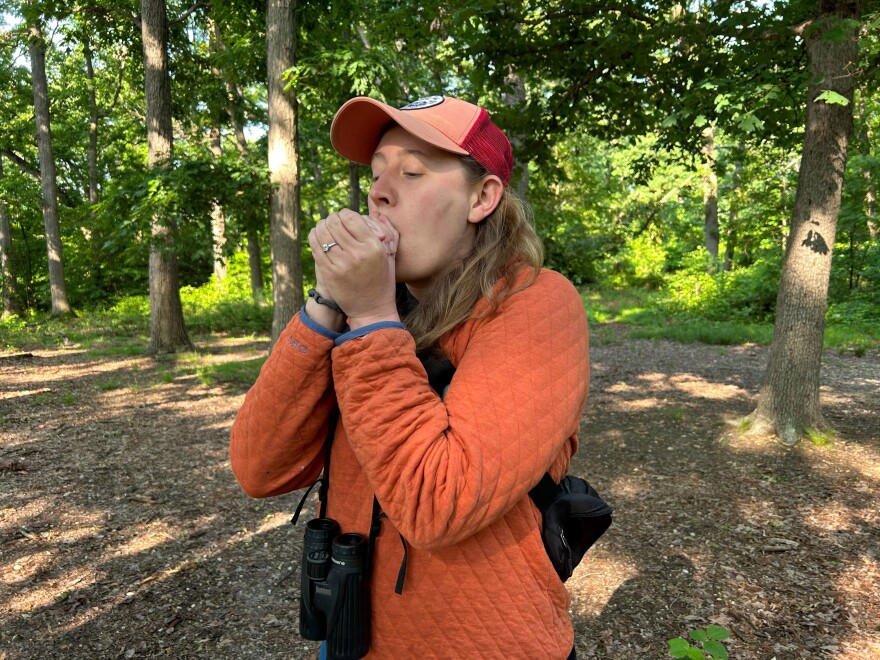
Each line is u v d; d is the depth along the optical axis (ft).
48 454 18.84
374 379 2.57
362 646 3.00
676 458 17.42
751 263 75.66
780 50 18.45
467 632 2.84
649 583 10.96
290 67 26.71
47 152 63.98
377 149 3.05
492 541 2.84
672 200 85.56
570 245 55.67
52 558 12.32
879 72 18.86
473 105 3.08
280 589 11.17
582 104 22.63
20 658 9.24
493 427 2.45
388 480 2.49
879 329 43.88
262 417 3.03
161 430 21.35
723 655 6.27
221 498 15.37
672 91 20.38
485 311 2.80
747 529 12.92
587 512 3.18
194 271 92.53
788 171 58.70
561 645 3.07
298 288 27.89
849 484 15.08
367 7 30.01
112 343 45.91
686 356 37.19
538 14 21.39
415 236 2.91
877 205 52.80
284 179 27.30
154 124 34.71
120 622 10.16
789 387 18.26
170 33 39.58
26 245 75.87
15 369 34.42
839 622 9.63
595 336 47.29
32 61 62.08
